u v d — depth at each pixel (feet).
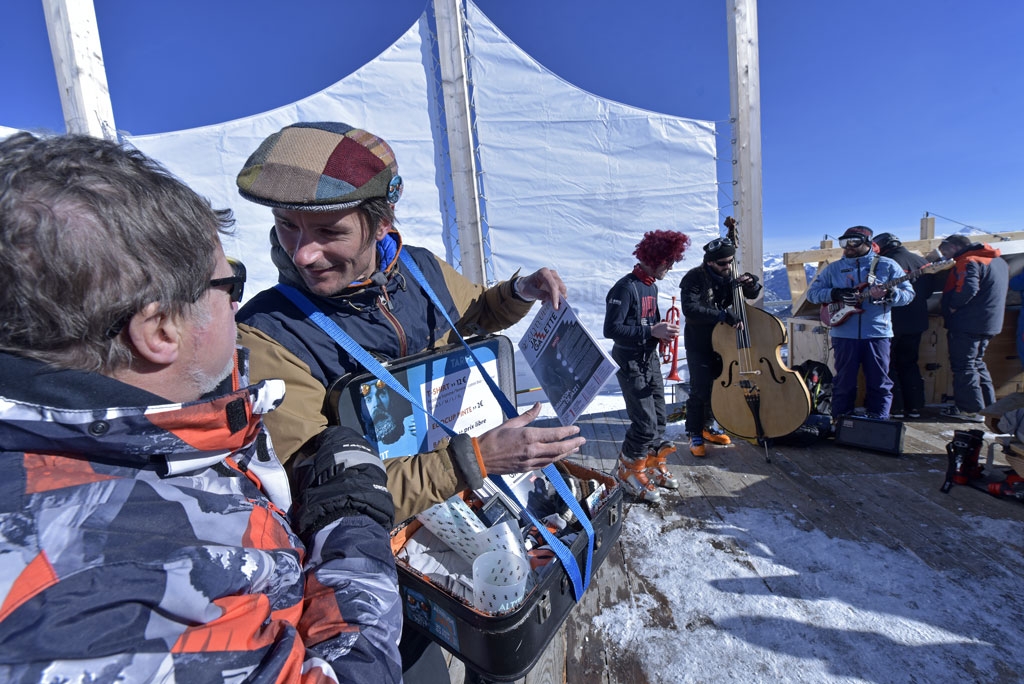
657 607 6.51
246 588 1.57
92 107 12.25
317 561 2.02
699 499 9.21
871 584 6.61
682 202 15.28
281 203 2.53
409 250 4.07
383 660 1.76
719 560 7.36
